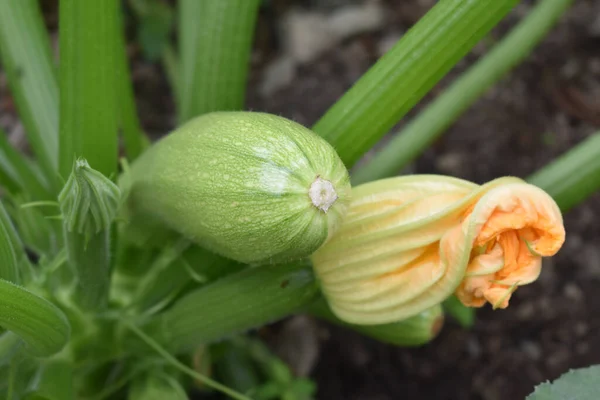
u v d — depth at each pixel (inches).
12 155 22.4
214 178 15.8
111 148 19.0
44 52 22.8
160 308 20.8
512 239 16.0
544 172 20.3
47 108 22.5
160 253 20.9
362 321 17.9
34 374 20.1
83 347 20.7
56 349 18.3
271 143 15.5
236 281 18.8
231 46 20.8
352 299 17.7
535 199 15.7
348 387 27.3
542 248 15.9
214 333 19.6
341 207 15.7
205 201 16.0
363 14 34.0
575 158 20.1
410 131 23.3
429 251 16.8
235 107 21.4
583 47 33.2
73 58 18.1
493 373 27.5
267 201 15.3
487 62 23.1
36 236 21.8
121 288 21.5
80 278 19.3
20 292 16.7
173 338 20.1
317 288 18.6
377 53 33.6
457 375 27.5
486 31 17.5
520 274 16.0
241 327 19.3
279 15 34.1
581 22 33.4
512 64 23.1
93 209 17.1
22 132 30.6
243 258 16.4
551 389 17.6
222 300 19.0
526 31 22.9
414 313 17.2
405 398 27.2
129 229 19.9
